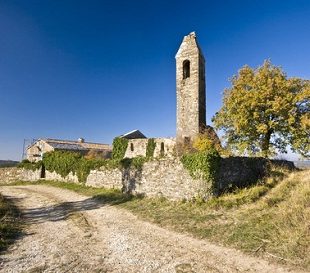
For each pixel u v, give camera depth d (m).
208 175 14.74
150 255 8.51
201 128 26.06
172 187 16.61
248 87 26.61
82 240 10.12
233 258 8.16
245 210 12.09
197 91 26.61
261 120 25.44
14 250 8.93
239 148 26.17
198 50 27.25
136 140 29.69
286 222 9.72
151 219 13.33
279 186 14.45
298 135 24.33
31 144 53.47
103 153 44.94
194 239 10.15
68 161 31.39
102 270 7.36
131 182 20.39
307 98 24.31
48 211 16.03
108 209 16.36
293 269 7.17
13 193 24.91
